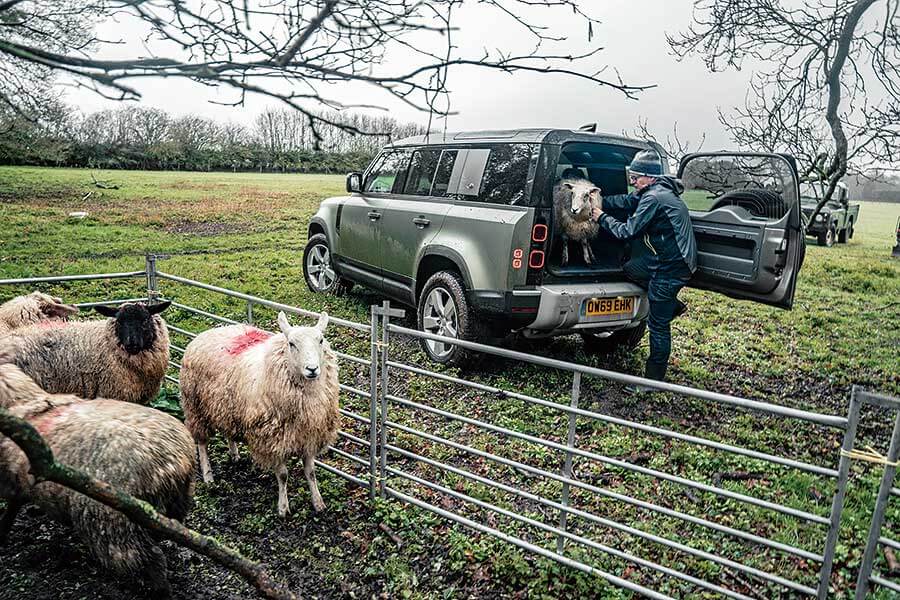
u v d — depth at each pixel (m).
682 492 4.71
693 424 5.85
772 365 7.62
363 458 5.28
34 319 5.78
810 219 7.11
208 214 23.09
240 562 2.55
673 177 6.13
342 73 1.66
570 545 4.10
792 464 3.05
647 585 3.75
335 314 9.03
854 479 4.98
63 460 3.25
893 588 2.84
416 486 4.81
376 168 8.80
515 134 6.55
